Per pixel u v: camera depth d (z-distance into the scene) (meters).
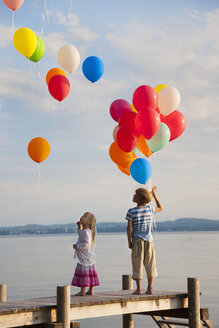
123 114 8.88
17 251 53.62
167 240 90.69
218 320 12.48
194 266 28.44
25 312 6.64
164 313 8.57
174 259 34.56
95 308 7.22
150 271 8.02
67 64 10.10
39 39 9.82
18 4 9.05
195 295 8.00
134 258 8.00
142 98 8.46
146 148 9.08
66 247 64.94
